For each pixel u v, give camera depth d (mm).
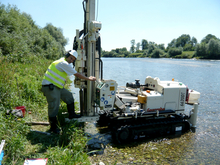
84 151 3867
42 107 5785
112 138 4613
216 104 8250
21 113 4359
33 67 10180
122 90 5832
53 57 20031
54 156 3131
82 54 4504
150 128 4688
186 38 112375
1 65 6867
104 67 29156
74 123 4219
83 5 4441
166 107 4863
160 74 19188
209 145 4410
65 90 4352
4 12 14719
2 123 3535
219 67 28531
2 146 2891
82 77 4082
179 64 36656
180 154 3953
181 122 5121
